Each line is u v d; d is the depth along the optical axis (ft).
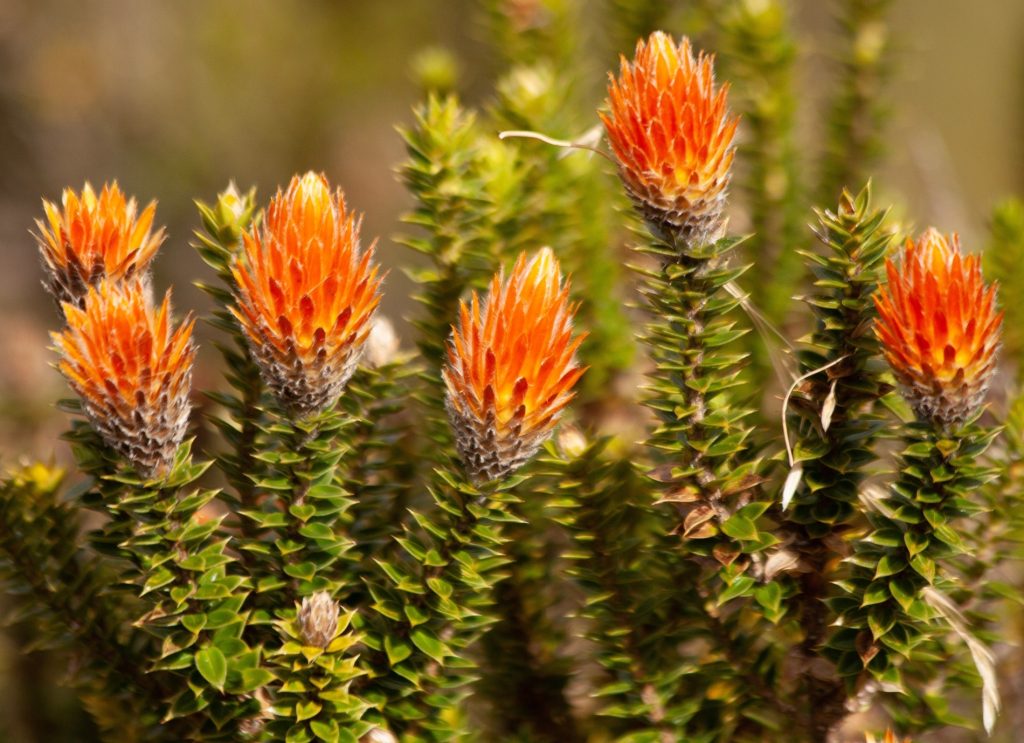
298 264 1.80
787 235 2.29
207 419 1.94
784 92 2.30
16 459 2.28
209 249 1.94
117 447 1.84
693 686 1.97
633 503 1.95
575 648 2.15
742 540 1.88
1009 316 2.24
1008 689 2.15
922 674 1.96
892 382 1.87
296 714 1.86
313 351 1.82
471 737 1.97
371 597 1.94
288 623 1.86
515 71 2.24
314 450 1.87
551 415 1.83
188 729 1.94
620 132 1.84
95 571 1.98
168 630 1.87
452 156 2.04
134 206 1.90
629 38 2.40
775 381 2.23
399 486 1.98
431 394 2.06
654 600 1.93
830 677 1.90
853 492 1.89
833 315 1.87
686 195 1.83
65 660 2.10
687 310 1.88
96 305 1.82
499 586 2.03
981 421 2.16
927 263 1.80
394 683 1.90
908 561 1.84
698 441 1.88
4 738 2.16
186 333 1.84
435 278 2.06
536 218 2.16
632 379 2.21
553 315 1.81
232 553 1.96
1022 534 1.96
